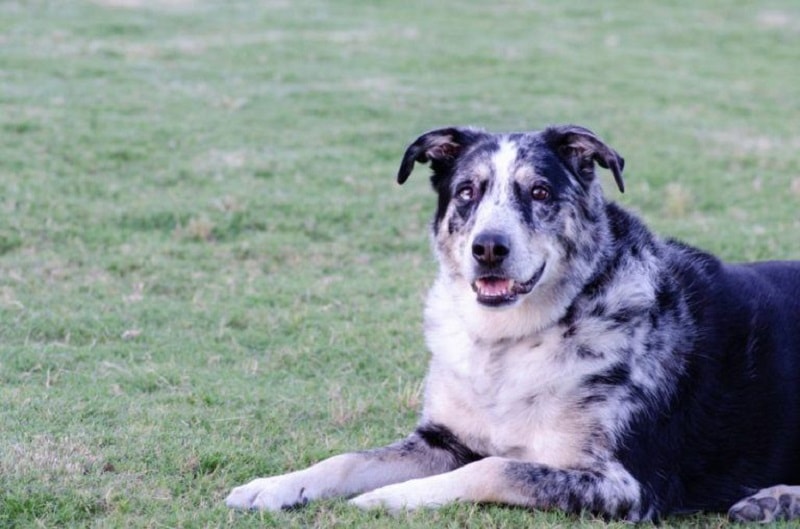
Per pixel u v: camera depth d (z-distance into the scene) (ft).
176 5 102.68
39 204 47.80
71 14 94.53
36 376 31.78
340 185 54.39
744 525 23.73
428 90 75.61
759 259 45.78
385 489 23.44
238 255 44.73
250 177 54.34
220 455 25.94
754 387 25.43
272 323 37.22
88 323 36.45
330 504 23.59
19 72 72.08
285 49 86.02
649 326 24.77
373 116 67.92
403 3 111.96
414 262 45.16
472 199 25.84
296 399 30.55
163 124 61.87
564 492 23.03
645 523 23.63
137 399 30.12
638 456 23.79
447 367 25.90
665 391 24.35
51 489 23.47
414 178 56.59
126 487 23.97
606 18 109.81
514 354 25.04
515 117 69.87
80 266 42.50
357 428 28.89
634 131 67.92
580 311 24.76
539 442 24.40
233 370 33.12
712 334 25.41
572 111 72.23
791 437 25.75
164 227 47.52
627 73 86.02
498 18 107.34
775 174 60.18
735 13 115.55
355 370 33.55
